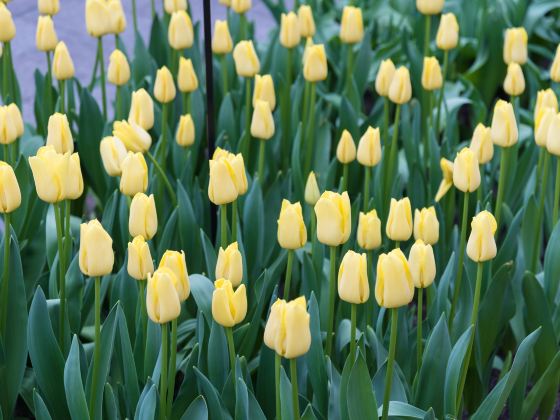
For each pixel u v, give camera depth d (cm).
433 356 303
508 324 399
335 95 547
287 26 457
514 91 416
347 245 367
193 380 304
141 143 355
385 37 640
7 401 326
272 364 314
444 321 298
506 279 345
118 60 424
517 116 436
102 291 366
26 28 823
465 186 320
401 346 331
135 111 375
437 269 398
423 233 306
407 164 459
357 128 460
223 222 315
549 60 681
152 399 266
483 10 589
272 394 318
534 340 296
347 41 478
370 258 333
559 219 399
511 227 375
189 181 413
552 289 368
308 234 411
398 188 425
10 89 485
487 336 358
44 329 302
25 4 869
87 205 555
